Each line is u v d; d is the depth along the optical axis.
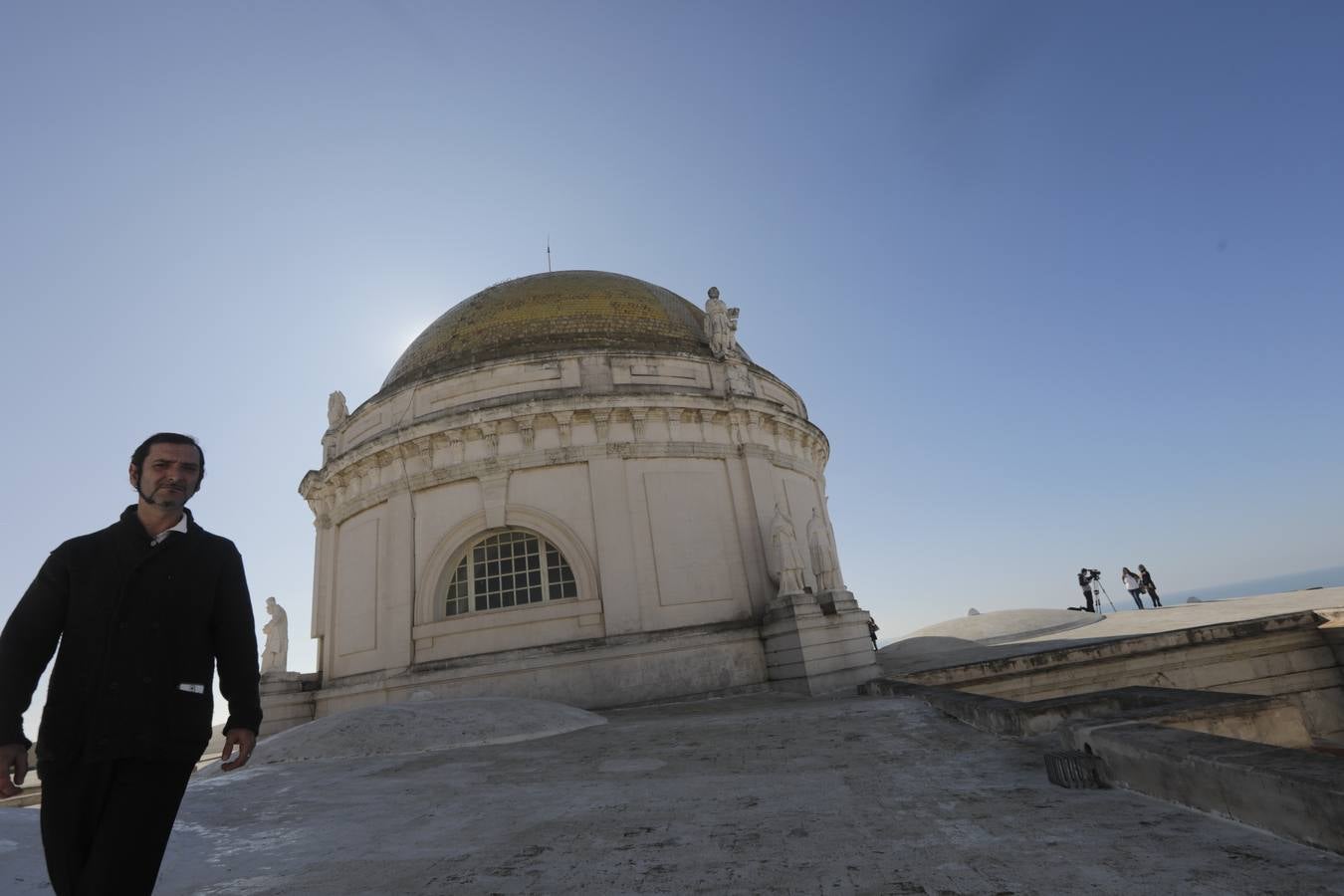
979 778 6.72
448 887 4.66
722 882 4.32
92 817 3.03
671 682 18.97
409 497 21.91
